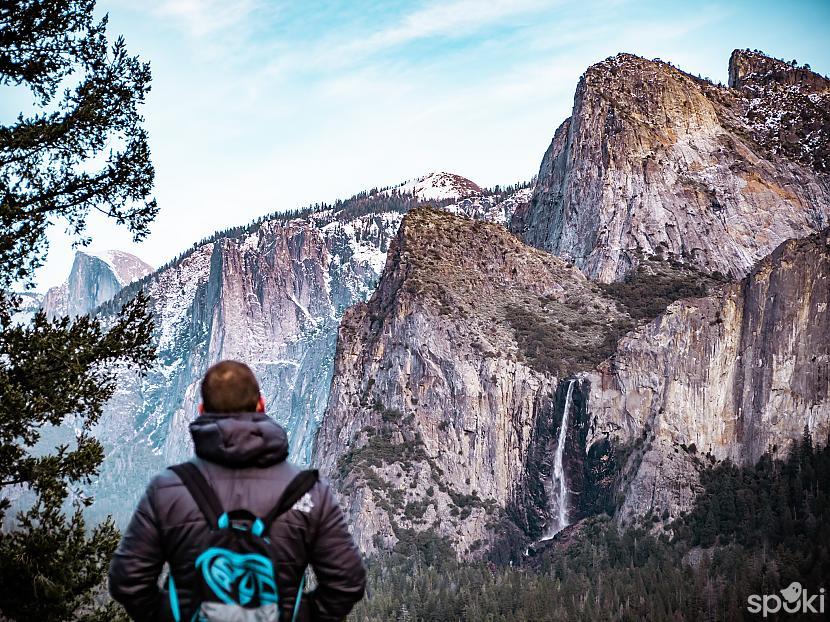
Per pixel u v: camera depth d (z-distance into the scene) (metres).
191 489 8.56
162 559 8.64
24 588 19.30
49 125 22.28
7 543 19.53
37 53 22.97
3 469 20.17
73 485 21.19
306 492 8.74
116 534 20.78
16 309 21.64
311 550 8.75
